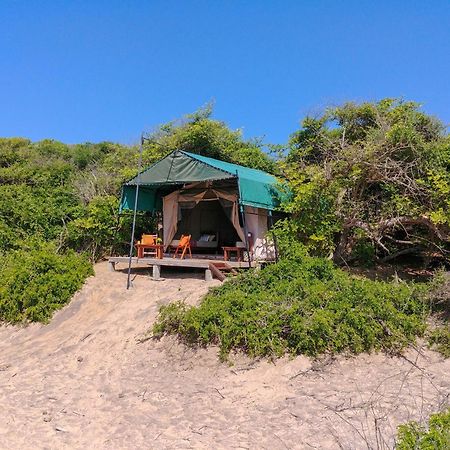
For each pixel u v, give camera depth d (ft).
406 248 40.55
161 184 40.04
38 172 60.49
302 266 30.12
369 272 37.58
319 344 22.36
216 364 23.12
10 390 23.04
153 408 19.93
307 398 19.27
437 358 21.83
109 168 57.52
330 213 36.73
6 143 83.41
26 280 34.14
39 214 48.19
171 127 59.11
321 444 15.79
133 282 36.76
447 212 32.22
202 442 16.81
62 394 22.21
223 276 33.73
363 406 17.99
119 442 17.42
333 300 24.62
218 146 55.83
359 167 35.45
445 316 24.68
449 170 35.76
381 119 41.65
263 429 17.29
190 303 29.30
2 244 45.09
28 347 28.73
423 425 15.55
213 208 46.11
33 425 19.26
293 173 38.14
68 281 34.63
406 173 34.58
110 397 21.40
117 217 45.75
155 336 26.43
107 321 30.19
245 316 23.89
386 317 23.27
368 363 21.84
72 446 17.43
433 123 40.06
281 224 37.73
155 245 38.86
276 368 22.02
